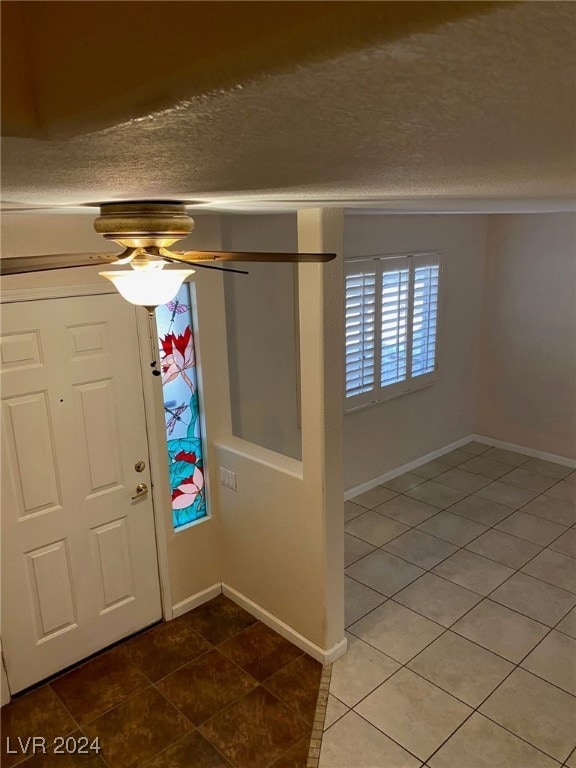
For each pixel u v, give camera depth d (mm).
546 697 2869
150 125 476
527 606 3553
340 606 3137
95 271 2871
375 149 641
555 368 5395
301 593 3182
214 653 3256
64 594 3078
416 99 442
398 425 5234
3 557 2838
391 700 2881
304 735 2707
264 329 3803
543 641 3254
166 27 323
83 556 3117
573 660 3107
